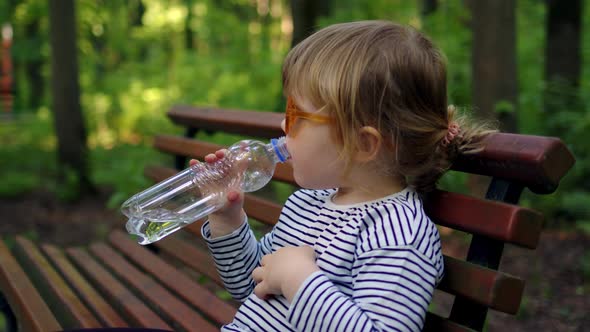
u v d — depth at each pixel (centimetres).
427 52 122
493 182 127
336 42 122
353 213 124
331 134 120
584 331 252
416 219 115
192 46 1345
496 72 393
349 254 119
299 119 123
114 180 577
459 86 493
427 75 119
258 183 149
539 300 290
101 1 1253
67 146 643
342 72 118
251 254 149
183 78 993
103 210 599
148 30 1393
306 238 131
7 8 1080
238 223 147
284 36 1104
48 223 558
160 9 1377
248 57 961
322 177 125
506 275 115
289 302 124
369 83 116
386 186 126
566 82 519
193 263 212
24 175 709
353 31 123
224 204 144
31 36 1130
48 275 228
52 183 670
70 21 643
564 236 390
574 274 319
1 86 1470
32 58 1131
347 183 125
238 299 151
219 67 952
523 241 115
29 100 1414
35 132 927
